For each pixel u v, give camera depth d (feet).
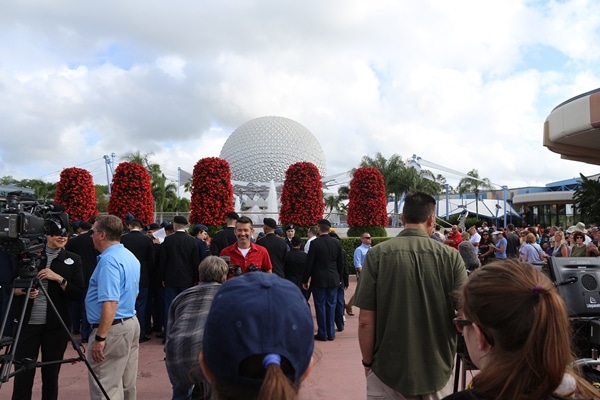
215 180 52.85
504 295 4.82
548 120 61.67
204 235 30.45
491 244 45.44
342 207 183.01
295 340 4.27
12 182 172.86
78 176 54.80
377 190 60.18
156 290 27.73
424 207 10.75
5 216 12.61
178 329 10.23
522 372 4.61
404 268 10.14
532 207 162.81
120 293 13.37
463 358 11.90
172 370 10.11
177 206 155.74
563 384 4.96
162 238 34.04
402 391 9.87
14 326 14.42
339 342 26.13
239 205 122.42
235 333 4.15
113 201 53.36
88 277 25.54
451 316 10.14
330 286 26.50
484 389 4.82
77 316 27.96
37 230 13.56
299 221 56.34
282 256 27.37
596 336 10.94
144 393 17.80
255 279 4.65
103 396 13.08
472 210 175.01
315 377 19.61
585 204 82.64
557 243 40.14
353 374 20.04
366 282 10.41
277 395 3.79
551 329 4.63
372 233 59.21
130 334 13.65
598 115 49.44
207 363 4.42
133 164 54.39
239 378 4.15
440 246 10.43
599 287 11.44
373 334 10.37
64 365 21.40
